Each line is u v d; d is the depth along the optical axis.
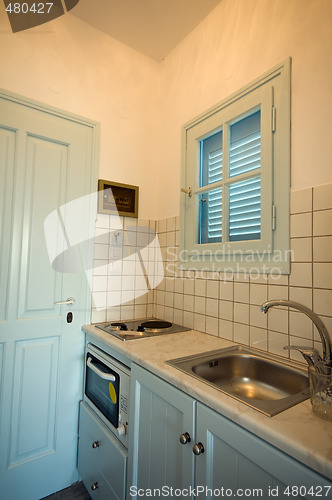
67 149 1.65
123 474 1.13
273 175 1.21
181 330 1.56
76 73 1.70
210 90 1.59
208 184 1.61
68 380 1.60
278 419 0.68
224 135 1.47
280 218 1.17
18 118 1.48
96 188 1.74
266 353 1.17
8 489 1.38
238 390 1.15
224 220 1.45
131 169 1.92
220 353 1.18
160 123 2.01
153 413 1.02
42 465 1.49
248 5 1.37
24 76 1.51
